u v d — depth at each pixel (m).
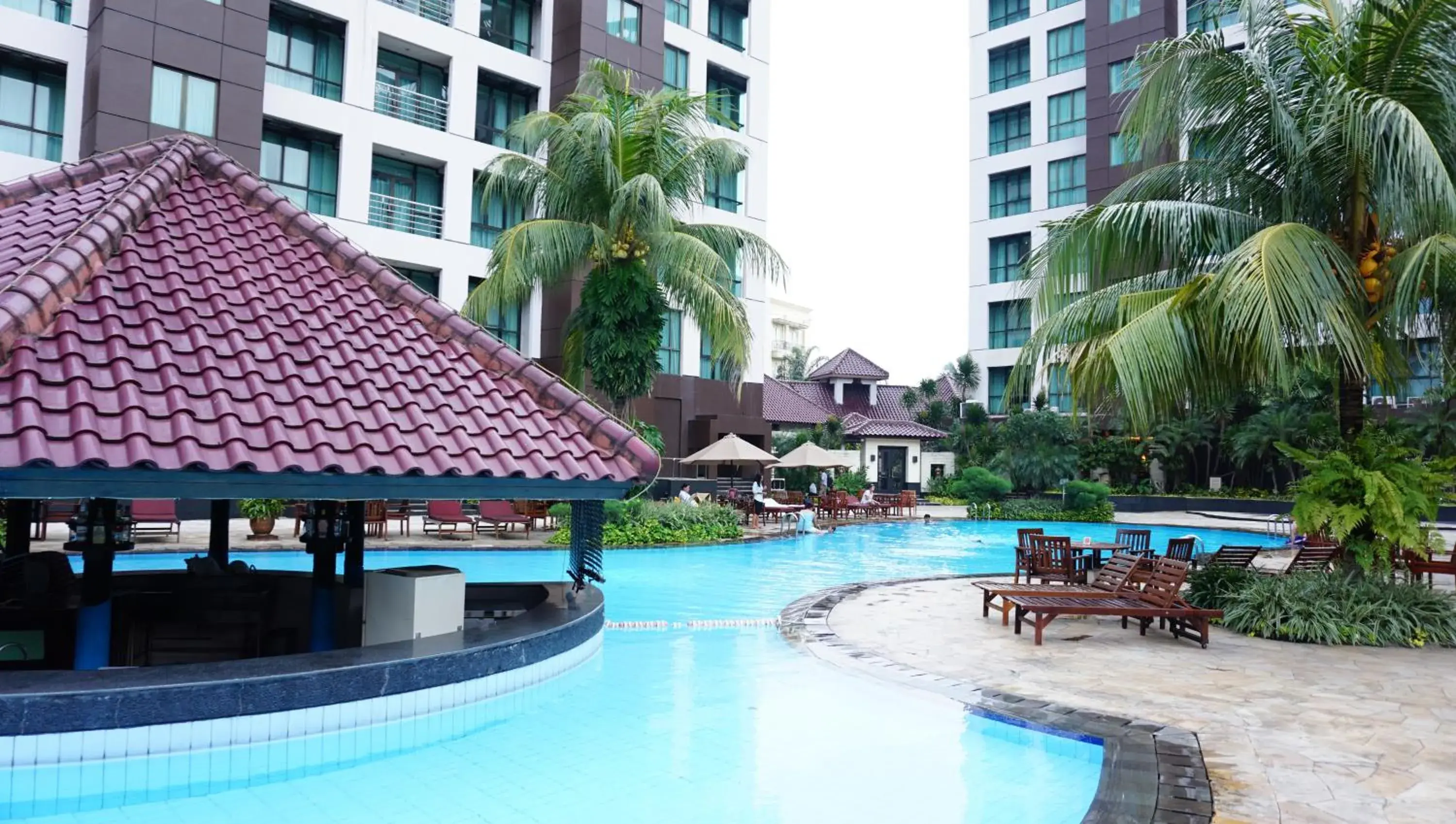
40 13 20.73
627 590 13.91
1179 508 36.81
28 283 6.15
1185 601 11.17
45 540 15.68
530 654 7.38
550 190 18.94
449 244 26.28
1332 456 10.36
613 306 18.25
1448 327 10.56
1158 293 10.23
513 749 6.03
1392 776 5.26
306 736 5.84
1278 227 8.98
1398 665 8.40
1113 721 6.37
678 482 27.62
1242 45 34.78
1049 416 36.91
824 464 28.66
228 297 7.29
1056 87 41.72
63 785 5.11
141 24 20.75
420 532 19.50
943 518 31.42
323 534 7.68
